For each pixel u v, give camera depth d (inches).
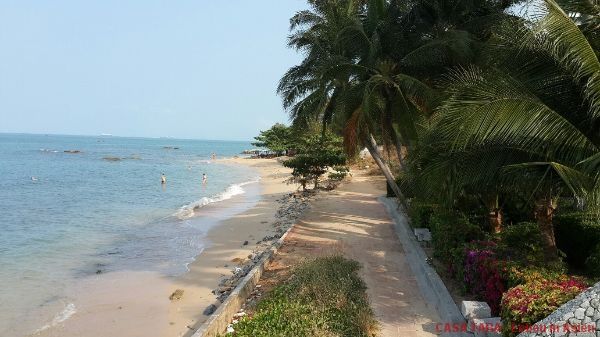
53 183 1498.5
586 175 234.8
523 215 478.9
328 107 749.9
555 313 206.4
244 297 362.6
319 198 1000.2
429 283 364.5
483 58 480.4
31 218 851.4
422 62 579.5
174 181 1664.6
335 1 749.9
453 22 633.0
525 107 246.5
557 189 278.5
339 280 352.8
